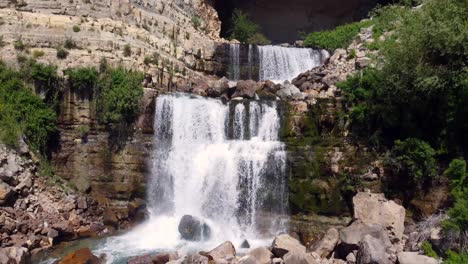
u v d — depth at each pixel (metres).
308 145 17.72
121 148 18.83
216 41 27.59
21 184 16.77
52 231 16.05
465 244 13.10
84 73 19.06
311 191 17.16
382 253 12.92
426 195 15.91
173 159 18.83
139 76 19.95
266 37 40.56
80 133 18.94
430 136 16.58
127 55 20.69
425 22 16.58
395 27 21.17
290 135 18.44
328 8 40.09
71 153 18.81
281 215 17.41
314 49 27.78
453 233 13.37
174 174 18.66
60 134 18.95
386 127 17.36
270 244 16.34
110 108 18.84
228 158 18.08
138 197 18.56
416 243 14.35
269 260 13.85
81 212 17.77
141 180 18.66
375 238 13.48
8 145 17.27
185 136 19.08
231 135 19.14
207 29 29.33
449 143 16.06
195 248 15.66
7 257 13.43
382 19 24.84
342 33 28.69
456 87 15.74
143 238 16.73
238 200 17.78
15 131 17.64
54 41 19.98
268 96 21.17
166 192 18.59
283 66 27.11
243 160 17.91
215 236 16.97
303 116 18.48
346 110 18.14
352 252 14.07
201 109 19.20
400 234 15.05
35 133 18.25
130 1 22.45
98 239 16.56
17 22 20.02
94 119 19.09
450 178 15.27
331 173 17.17
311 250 15.00
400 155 16.48
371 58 20.44
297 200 17.25
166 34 23.84
